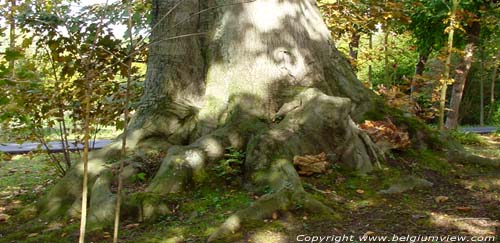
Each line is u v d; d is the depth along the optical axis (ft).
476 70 93.66
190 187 16.57
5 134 21.68
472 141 36.60
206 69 19.77
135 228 14.42
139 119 19.52
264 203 14.16
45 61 20.98
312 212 14.32
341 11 33.88
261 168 16.53
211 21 19.93
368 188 16.51
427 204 15.55
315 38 20.36
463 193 16.85
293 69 19.21
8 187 24.04
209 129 18.52
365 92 20.77
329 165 17.43
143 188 16.75
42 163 32.27
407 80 33.76
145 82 20.30
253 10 19.34
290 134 17.22
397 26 47.73
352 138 17.79
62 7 19.56
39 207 17.07
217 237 13.03
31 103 20.25
